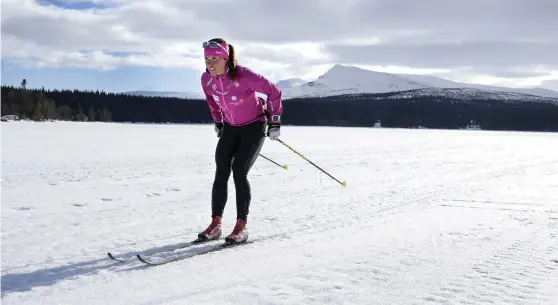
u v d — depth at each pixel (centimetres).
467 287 262
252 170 939
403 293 252
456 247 351
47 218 477
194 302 238
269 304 236
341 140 2402
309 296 247
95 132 2908
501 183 759
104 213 505
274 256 326
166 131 3303
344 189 687
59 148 1536
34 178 798
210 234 370
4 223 451
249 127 377
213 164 1061
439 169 995
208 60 350
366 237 386
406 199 595
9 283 274
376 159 1241
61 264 314
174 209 534
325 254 331
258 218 471
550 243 365
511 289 259
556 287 263
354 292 253
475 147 1870
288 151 1482
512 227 425
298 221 457
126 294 251
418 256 326
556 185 735
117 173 875
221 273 287
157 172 898
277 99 369
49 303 239
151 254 334
